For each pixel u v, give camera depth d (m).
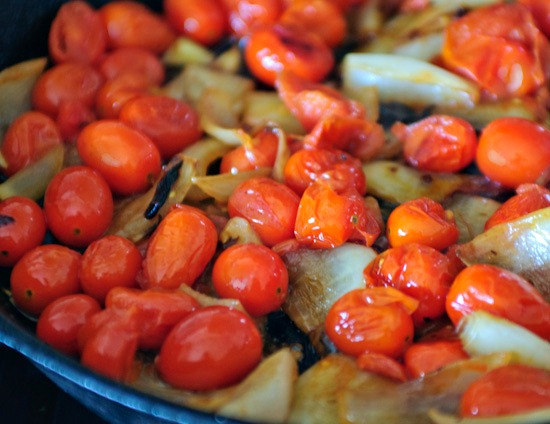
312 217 0.29
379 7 0.39
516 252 0.29
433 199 0.32
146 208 0.31
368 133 0.33
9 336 0.25
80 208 0.29
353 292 0.27
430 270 0.27
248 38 0.37
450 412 0.24
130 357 0.26
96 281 0.28
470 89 0.35
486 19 0.36
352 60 0.36
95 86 0.35
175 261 0.28
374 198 0.32
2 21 0.35
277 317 0.29
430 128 0.33
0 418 0.31
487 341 0.26
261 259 0.28
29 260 0.28
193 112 0.34
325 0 0.38
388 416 0.25
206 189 0.31
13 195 0.31
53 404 0.32
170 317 0.26
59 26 0.36
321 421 0.25
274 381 0.25
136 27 0.37
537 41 0.36
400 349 0.27
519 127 0.32
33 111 0.34
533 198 0.30
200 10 0.37
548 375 0.25
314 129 0.32
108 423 0.31
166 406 0.23
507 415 0.23
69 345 0.27
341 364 0.26
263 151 0.32
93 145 0.31
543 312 0.26
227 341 0.25
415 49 0.37
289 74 0.35
